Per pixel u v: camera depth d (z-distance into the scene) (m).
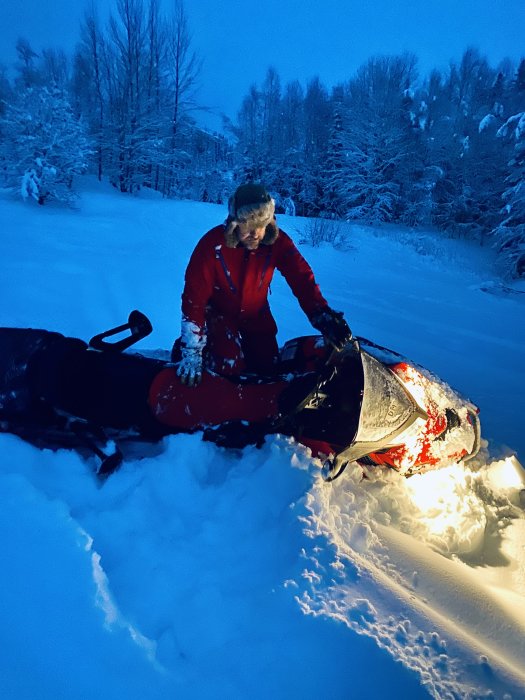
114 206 14.73
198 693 1.42
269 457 2.38
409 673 1.46
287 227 15.95
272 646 1.54
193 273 2.65
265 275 2.78
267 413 2.61
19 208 12.46
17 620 1.52
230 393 2.59
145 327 2.79
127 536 2.01
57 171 13.48
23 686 1.37
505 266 16.30
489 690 1.47
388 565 2.00
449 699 1.43
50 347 2.60
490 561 2.42
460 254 18.48
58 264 7.16
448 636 1.62
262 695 1.42
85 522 2.05
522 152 17.23
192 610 1.69
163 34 22.58
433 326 7.85
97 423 2.59
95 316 5.24
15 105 14.30
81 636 1.50
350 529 2.12
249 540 2.04
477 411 2.98
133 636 1.52
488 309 10.13
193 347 2.56
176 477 2.33
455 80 29.97
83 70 23.19
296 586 1.72
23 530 1.78
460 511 2.54
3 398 2.52
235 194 2.50
